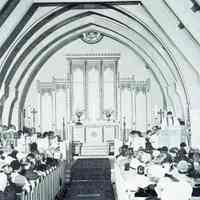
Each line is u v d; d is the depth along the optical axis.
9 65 32.28
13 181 13.66
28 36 31.33
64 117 37.31
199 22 21.19
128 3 26.39
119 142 29.78
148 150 21.06
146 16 27.23
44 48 35.41
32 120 37.41
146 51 34.12
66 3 27.12
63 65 37.50
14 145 28.86
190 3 20.81
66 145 30.20
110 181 27.50
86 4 29.67
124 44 37.44
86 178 28.61
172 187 10.77
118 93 37.31
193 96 28.27
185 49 25.12
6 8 24.58
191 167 15.52
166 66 33.75
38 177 16.02
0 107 34.31
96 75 37.19
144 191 12.28
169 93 34.16
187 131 26.33
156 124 33.91
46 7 28.02
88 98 37.06
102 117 37.00
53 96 37.38
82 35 37.19
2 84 32.69
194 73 28.11
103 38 37.47
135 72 37.47
